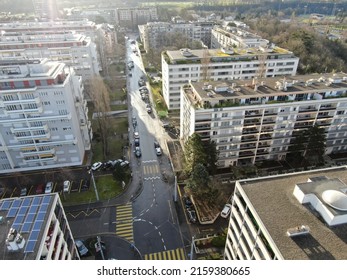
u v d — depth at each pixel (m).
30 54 121.75
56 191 74.69
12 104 69.19
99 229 64.44
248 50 125.31
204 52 114.25
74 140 78.50
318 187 39.25
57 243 43.53
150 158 88.25
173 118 111.56
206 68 110.69
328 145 88.25
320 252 32.25
